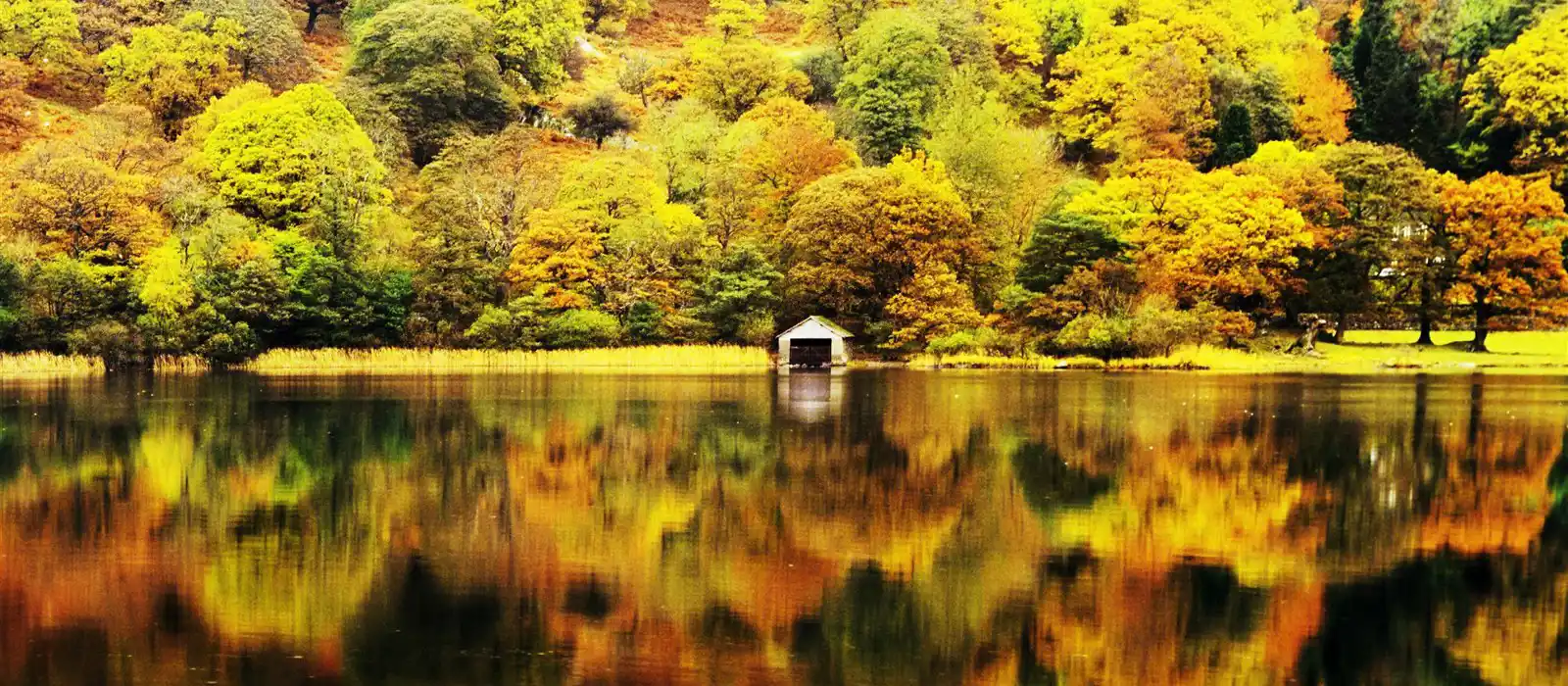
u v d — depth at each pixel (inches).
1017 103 6899.6
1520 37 6023.6
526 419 2393.0
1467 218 4411.9
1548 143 5787.4
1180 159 5816.9
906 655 953.5
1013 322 4424.2
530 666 921.5
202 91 6082.7
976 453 1927.9
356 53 6786.4
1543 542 1325.0
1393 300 4665.4
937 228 4643.2
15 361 3774.6
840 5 7770.7
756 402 2785.4
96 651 951.6
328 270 4318.4
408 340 4399.6
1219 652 964.0
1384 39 6732.3
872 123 6289.4
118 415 2482.8
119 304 4065.0
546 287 4416.8
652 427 2260.1
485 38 6870.1
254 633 996.6
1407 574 1189.7
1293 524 1406.3
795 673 913.5
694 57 7308.1
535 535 1349.7
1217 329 4291.3
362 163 4840.1
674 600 1096.2
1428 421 2327.8
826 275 4638.3
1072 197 4808.1
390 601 1088.2
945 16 6993.1
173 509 1491.1
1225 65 6624.0
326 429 2229.3
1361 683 901.8
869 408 2630.4
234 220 4333.2
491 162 5241.1
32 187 4116.6
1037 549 1285.7
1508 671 925.2
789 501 1541.6
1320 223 4594.0
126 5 6702.8
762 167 5241.1
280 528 1381.6
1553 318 4527.6
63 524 1400.1
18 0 6333.7
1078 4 7578.7
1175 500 1542.8
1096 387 3213.6
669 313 4530.0
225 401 2795.3
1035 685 895.7
